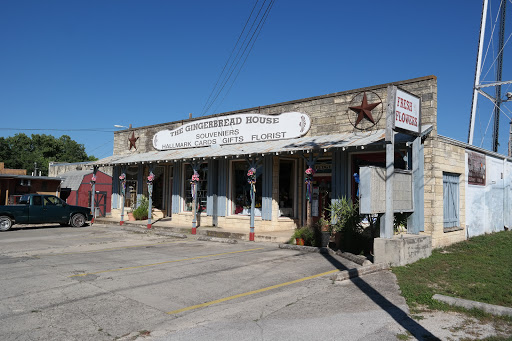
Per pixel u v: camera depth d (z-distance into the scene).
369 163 12.48
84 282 7.54
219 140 17.05
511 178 17.77
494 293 6.66
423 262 9.27
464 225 13.08
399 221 10.32
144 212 20.47
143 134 21.67
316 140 12.93
